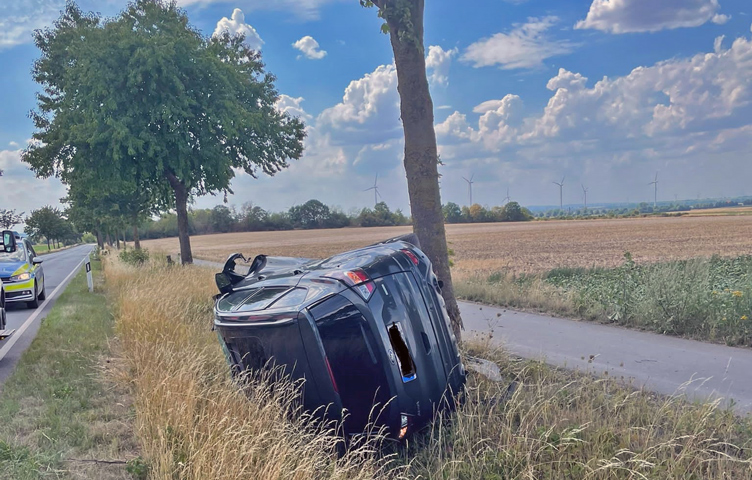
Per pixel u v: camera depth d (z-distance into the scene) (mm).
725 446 4113
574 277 15703
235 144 20688
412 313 4410
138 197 28094
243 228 117875
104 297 15930
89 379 6773
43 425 5242
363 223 121250
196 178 20203
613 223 81688
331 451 4148
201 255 46719
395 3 6293
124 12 19531
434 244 6633
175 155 18938
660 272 9773
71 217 45094
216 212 119438
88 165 18641
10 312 14305
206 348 7090
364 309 4180
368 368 4137
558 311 10469
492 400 5047
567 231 62562
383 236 78625
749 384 5727
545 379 5875
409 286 4531
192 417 4660
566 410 4828
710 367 6383
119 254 30797
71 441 4871
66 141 18344
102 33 18219
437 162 6707
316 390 4191
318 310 4207
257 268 6535
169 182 21859
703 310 8281
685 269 11062
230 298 5258
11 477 4016
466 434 4309
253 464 3812
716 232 47719
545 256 28516
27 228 85438
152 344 7375
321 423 4203
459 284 13859
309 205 120500
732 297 8742
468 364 5992
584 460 3918
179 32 19656
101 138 17141
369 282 4309
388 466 4184
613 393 5328
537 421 4641
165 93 18203
